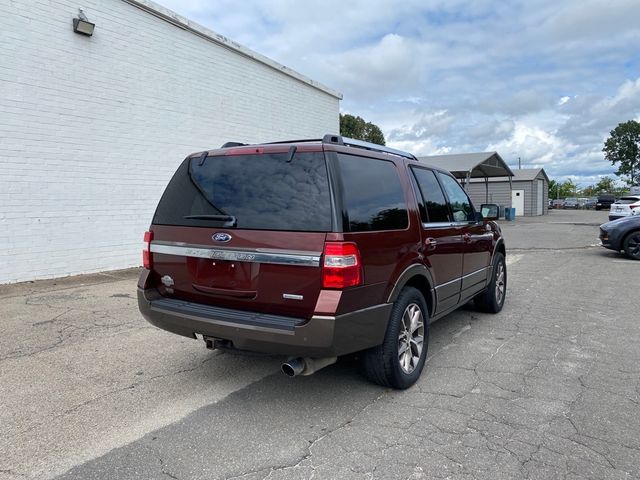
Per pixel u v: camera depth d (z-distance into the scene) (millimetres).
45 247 8000
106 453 2873
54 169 8047
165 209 3863
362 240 3240
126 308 6262
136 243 9469
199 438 3055
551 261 11867
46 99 7875
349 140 3748
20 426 3191
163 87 9891
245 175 3498
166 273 3773
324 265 3023
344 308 3061
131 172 9312
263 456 2848
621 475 2637
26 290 7238
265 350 3219
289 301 3139
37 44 7711
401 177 4094
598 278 9195
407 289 3852
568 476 2627
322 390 3803
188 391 3775
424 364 4148
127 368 4250
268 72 12781
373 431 3143
